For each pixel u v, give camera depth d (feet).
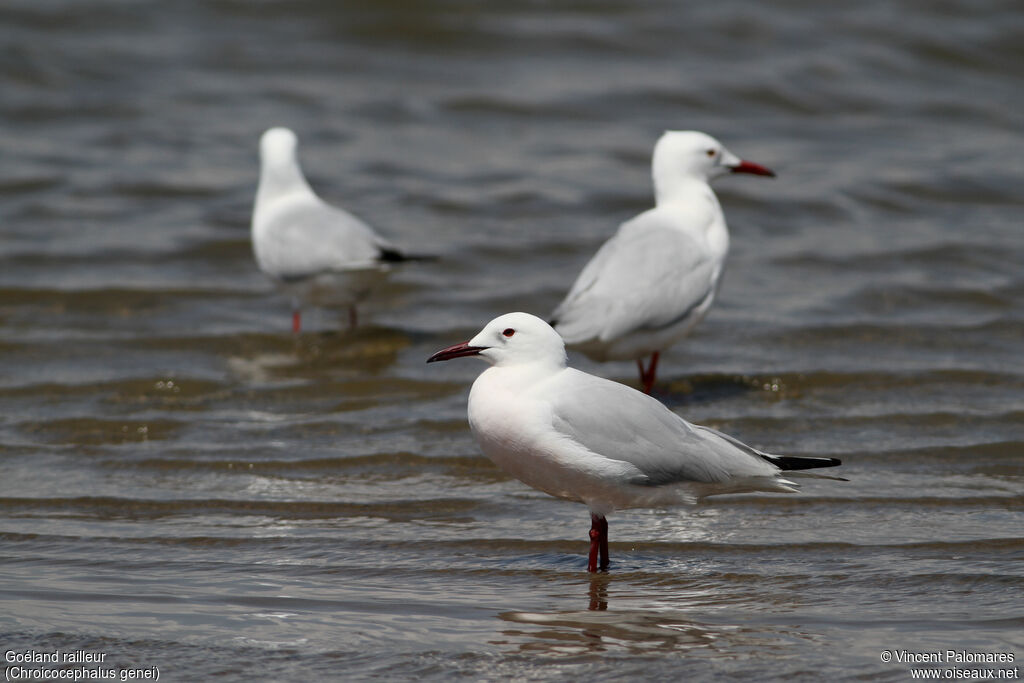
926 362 48.75
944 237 65.26
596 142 83.10
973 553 31.27
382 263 50.37
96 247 63.36
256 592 29.09
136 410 43.65
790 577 29.99
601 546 30.73
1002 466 37.86
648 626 27.25
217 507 34.88
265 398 45.24
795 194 72.23
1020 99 94.68
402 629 27.04
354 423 42.11
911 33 103.30
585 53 100.17
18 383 45.88
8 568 30.42
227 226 67.36
